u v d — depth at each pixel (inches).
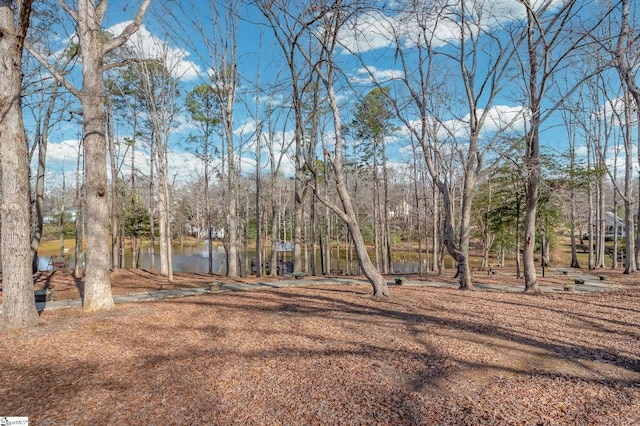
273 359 201.9
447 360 203.0
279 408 148.5
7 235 257.8
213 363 195.6
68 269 749.3
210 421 138.8
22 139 263.0
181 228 1765.5
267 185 1334.9
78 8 304.8
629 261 761.6
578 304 380.8
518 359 209.0
